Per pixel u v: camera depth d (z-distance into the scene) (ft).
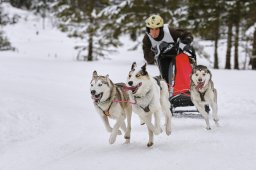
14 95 45.06
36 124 33.81
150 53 35.73
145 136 29.89
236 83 64.23
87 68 91.35
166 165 21.09
